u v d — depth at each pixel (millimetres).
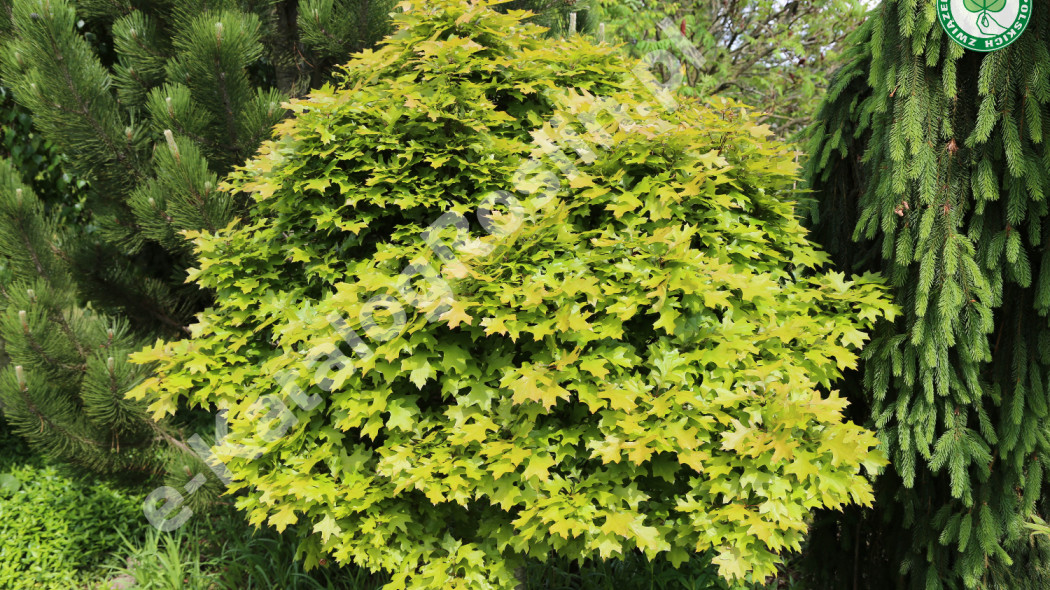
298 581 3473
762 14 8117
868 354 2750
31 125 4672
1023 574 2650
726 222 2477
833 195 3162
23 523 3996
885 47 2641
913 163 2527
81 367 3533
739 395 2217
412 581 2324
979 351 2506
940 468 2773
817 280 2777
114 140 3398
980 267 2559
